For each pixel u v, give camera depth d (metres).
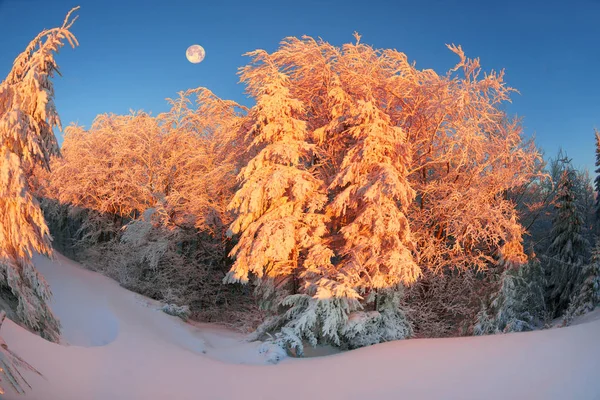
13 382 5.75
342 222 16.69
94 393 7.28
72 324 13.76
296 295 13.73
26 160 10.91
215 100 20.72
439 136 21.20
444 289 19.36
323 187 16.69
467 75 19.00
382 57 20.25
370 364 9.21
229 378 9.26
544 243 30.62
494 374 7.10
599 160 31.62
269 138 16.08
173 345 12.78
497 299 17.38
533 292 20.42
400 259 13.64
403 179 14.82
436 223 20.00
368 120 15.25
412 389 7.26
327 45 19.86
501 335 9.56
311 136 18.80
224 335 18.00
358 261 13.96
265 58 18.95
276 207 15.81
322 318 12.77
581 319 19.02
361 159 14.91
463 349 8.94
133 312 16.11
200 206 23.59
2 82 11.09
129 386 7.98
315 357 11.47
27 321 10.28
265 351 12.04
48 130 11.30
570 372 6.38
